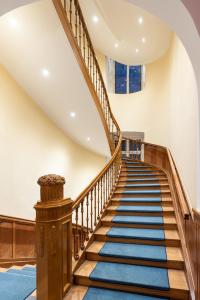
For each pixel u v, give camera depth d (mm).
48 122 5156
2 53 3508
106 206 3682
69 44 3225
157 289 2076
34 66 3656
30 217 4266
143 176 5074
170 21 1511
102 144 5797
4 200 3605
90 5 4801
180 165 3650
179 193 2842
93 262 2582
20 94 4152
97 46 6484
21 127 4148
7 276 2322
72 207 2256
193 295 1904
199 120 1646
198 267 1731
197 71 1566
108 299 2035
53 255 1899
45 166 4941
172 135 4820
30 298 1916
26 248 3934
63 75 3766
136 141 6539
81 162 6660
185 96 3166
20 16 2873
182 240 2639
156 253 2568
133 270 2371
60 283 1960
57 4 2779
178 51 3965
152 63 6941
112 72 7902
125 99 7395
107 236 2969
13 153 3885
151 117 6738
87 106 4402
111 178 4355
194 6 1278
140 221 3223
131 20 4988
